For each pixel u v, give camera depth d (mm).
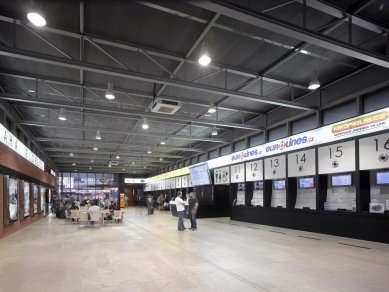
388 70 7574
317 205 9523
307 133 10164
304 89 9719
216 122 11141
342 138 8797
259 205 12844
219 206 16469
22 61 7379
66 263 5785
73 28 5953
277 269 5156
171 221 14305
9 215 9570
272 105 11508
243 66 7781
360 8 5250
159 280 4602
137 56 7168
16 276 4945
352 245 7281
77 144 19078
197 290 4137
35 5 4309
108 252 6758
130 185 36906
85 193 34344
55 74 8227
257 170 12742
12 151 10492
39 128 14672
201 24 5875
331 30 6039
